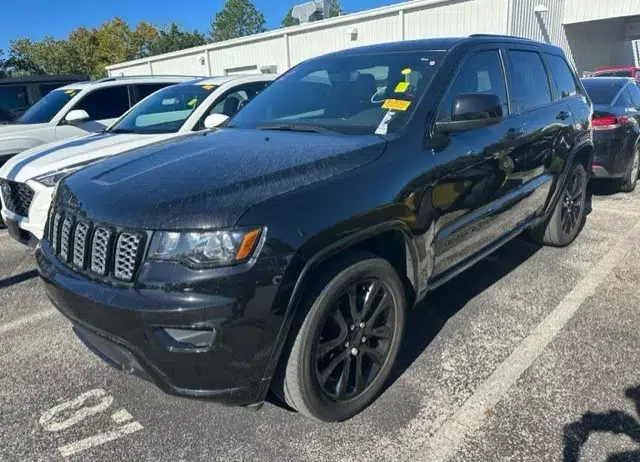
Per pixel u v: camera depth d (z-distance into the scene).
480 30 15.82
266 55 22.75
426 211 2.72
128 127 5.80
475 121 2.87
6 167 4.77
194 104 5.80
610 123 6.25
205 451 2.36
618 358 2.97
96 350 2.42
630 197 6.74
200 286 1.97
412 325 3.45
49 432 2.51
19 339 3.44
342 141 2.72
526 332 3.31
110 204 2.22
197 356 2.00
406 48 3.45
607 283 4.02
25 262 4.99
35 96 10.53
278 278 2.04
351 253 2.38
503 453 2.28
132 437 2.46
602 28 22.36
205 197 2.11
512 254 4.70
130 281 2.08
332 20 19.52
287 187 2.21
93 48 52.03
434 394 2.71
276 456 2.32
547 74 4.34
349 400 2.51
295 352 2.20
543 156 4.01
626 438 2.34
